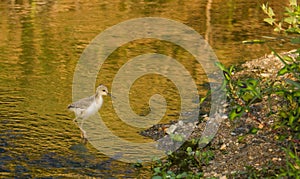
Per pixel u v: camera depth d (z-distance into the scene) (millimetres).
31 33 29828
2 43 27625
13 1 38938
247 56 25516
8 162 14609
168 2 40000
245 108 12633
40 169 14266
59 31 30391
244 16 35312
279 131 14695
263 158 13750
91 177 13875
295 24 13977
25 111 18406
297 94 12547
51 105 19094
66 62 24562
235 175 13180
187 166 14453
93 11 36062
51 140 16188
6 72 22875
